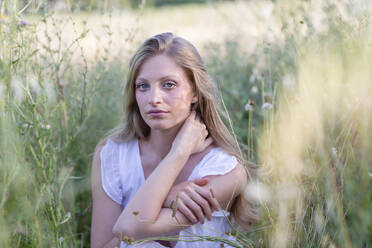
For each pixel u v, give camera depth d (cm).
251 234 200
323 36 254
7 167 162
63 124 254
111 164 226
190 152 201
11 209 164
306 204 182
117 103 330
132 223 182
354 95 198
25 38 206
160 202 186
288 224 165
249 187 193
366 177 153
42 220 180
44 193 187
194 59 207
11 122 174
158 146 218
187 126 207
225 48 439
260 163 221
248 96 360
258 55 387
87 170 274
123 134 232
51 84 228
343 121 201
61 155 251
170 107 198
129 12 416
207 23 736
